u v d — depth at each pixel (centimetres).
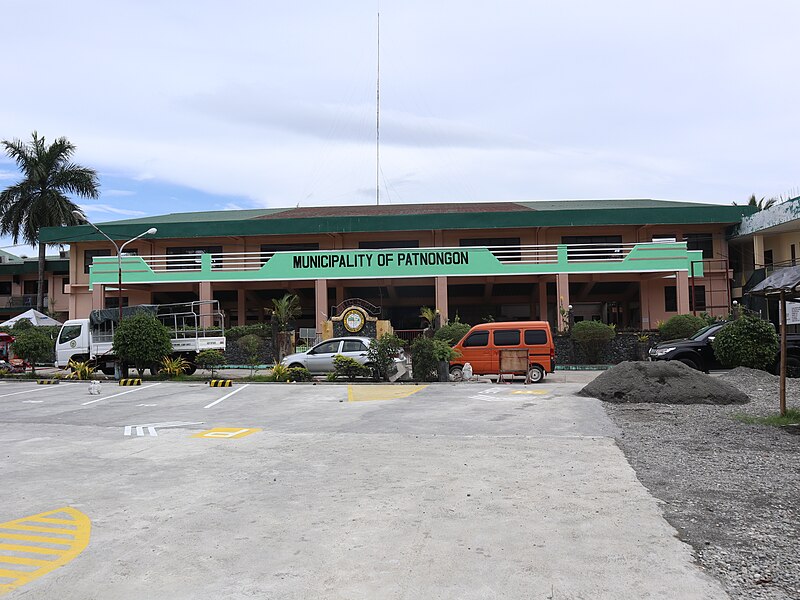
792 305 2600
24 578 466
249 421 1315
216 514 622
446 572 461
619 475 748
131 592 439
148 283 3566
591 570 459
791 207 3142
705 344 2033
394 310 4116
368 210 4516
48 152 4669
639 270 3312
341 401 1627
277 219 3806
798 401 1371
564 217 3688
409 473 784
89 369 2452
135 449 1005
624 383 1505
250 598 425
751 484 695
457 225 3741
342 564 481
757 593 417
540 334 2070
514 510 612
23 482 777
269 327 3209
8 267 5016
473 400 1557
